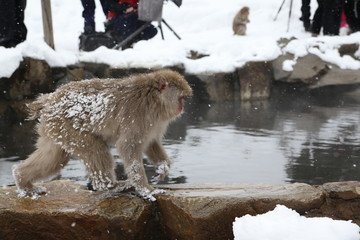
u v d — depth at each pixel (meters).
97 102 3.93
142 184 3.95
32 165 4.09
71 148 3.98
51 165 4.08
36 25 12.11
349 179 5.29
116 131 3.94
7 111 8.21
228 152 6.26
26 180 4.12
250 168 5.64
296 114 8.52
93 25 10.31
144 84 3.89
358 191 3.85
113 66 9.52
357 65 10.16
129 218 3.78
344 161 5.87
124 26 10.29
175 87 3.92
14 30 8.75
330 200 3.88
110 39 10.23
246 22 11.47
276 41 10.45
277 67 10.05
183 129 7.49
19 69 8.35
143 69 9.38
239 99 9.87
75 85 4.04
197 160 5.94
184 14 13.42
